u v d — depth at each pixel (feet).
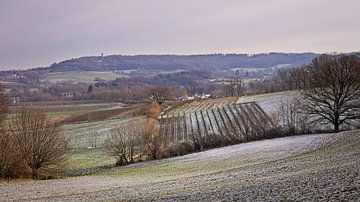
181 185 119.75
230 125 318.24
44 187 152.15
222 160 204.23
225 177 130.62
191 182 126.82
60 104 530.27
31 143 208.13
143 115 410.72
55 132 220.84
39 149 209.15
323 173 92.22
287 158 172.45
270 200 66.39
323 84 266.57
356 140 187.83
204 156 232.94
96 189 133.39
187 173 172.45
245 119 331.16
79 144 308.81
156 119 372.38
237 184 100.01
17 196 125.80
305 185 77.51
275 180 95.14
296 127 285.02
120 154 256.73
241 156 208.54
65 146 228.22
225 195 79.66
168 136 302.45
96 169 236.84
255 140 276.41
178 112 413.39
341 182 74.02
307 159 150.30
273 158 182.19
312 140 228.22
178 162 223.71
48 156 211.82
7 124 222.07
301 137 255.70
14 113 260.21
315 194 65.82
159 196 92.32
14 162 203.10
